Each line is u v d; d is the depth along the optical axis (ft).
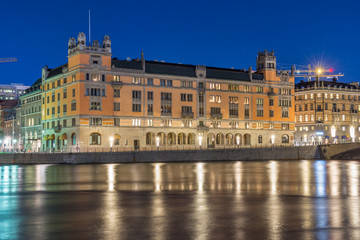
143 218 95.76
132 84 435.12
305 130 618.85
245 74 506.48
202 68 475.31
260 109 507.71
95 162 347.36
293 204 114.52
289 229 84.53
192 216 97.66
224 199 124.57
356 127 630.33
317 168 279.69
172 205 113.50
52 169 271.28
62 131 437.17
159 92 449.48
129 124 431.84
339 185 166.09
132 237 79.20
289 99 528.22
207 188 155.43
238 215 98.63
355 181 183.73
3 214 102.27
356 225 87.92
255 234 80.79
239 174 224.33
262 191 145.18
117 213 102.17
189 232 82.53
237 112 492.95
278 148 437.58
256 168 278.67
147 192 143.54
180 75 461.37
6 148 588.09
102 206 112.78
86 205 114.83
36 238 79.15
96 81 417.90
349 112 624.59
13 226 88.84
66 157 341.41
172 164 332.60
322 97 604.49
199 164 334.24
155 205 113.70
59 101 448.24
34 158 344.28
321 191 145.07
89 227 87.25
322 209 106.32
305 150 451.12
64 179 196.95
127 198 128.06
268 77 513.86
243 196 131.34
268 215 98.53
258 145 503.20
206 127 468.34
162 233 81.87
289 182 178.91
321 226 87.04
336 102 615.16
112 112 424.05
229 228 85.56
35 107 514.68
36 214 102.06
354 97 635.66
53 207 112.16
